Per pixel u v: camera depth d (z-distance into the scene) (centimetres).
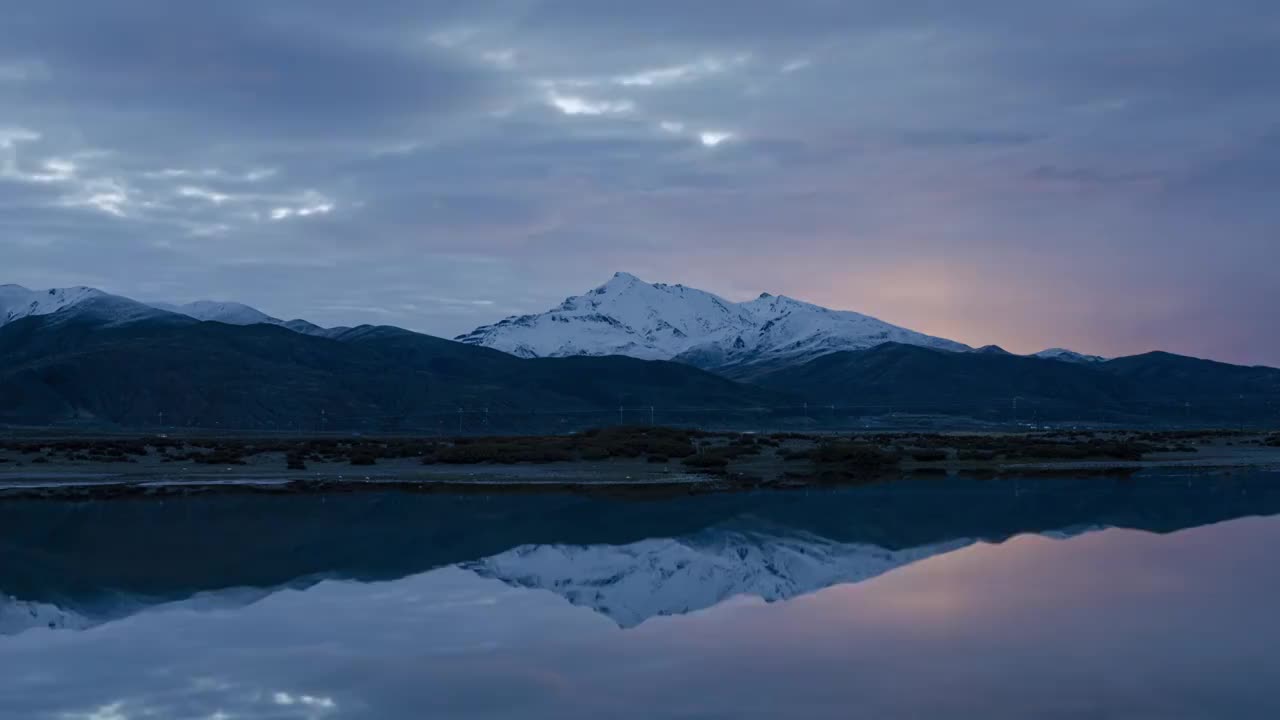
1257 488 5044
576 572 2570
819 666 1584
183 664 1631
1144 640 1728
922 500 4506
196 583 2425
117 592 2308
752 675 1538
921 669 1559
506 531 3472
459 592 2286
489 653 1689
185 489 5066
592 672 1561
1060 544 2953
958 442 8544
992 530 3334
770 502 4478
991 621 1895
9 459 6769
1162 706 1373
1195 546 2870
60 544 3136
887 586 2283
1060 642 1720
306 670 1587
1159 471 6425
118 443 8038
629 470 6225
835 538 3191
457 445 7750
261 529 3534
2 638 1828
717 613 2012
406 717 1352
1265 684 1471
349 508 4262
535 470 6200
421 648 1730
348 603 2153
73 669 1605
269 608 2102
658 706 1388
